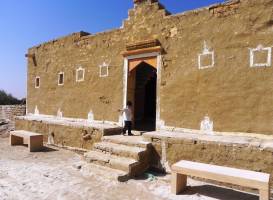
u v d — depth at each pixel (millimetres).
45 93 14344
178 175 6156
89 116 11719
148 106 14672
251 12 7352
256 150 6230
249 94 7312
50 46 14148
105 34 11203
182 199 5828
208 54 8125
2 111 19188
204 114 8133
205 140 6984
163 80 9164
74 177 7312
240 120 7438
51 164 8883
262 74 7125
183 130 8578
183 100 8633
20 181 7043
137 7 10070
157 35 9414
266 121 7004
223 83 7785
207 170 5789
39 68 14922
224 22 7844
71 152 10789
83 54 12164
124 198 5910
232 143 6570
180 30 8812
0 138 15125
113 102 10758
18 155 10320
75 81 12500
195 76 8398
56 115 13484
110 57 10969
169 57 9047
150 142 7988
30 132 12102
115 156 7855
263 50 7129
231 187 6551
